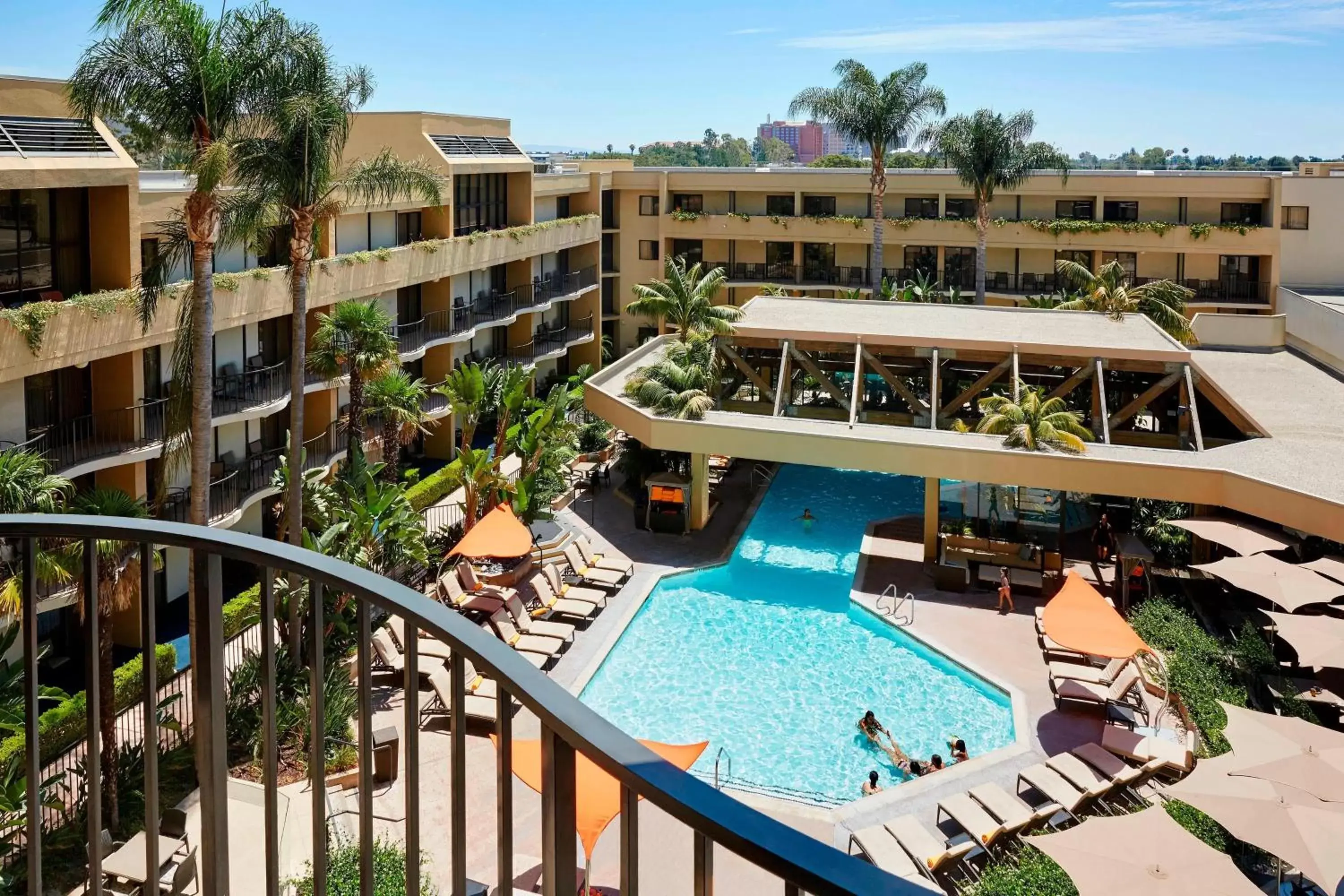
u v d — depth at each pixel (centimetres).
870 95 5138
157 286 2114
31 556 397
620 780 244
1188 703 2030
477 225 4569
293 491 2311
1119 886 1200
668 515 3406
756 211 6112
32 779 404
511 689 269
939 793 1877
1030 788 1872
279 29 2130
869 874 217
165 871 1405
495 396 3491
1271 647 2244
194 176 2506
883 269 5972
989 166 5134
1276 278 5334
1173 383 3444
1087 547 3253
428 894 1378
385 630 2272
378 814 1688
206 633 348
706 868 235
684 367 3666
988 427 3195
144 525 366
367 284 3434
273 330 3216
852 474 4216
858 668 2481
